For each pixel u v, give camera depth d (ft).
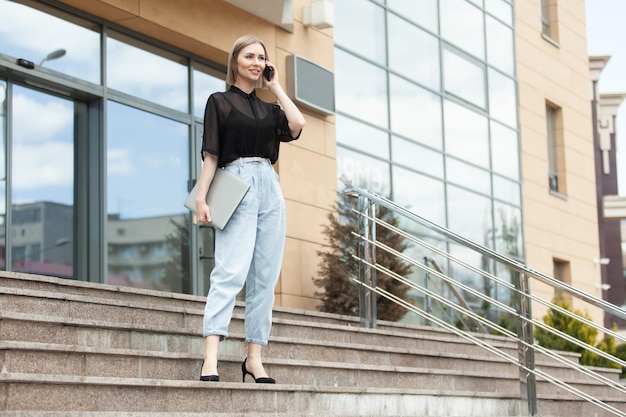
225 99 17.17
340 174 39.91
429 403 20.24
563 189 61.05
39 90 29.19
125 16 31.17
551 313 48.39
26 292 17.24
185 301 22.59
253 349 17.25
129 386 14.35
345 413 17.92
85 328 16.61
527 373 22.13
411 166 44.96
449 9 50.37
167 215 32.63
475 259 48.70
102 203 30.19
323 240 37.81
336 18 41.52
